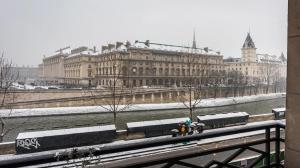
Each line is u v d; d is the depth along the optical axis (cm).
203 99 7144
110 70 9712
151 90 6412
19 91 5344
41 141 2197
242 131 340
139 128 2642
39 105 5309
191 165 315
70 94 5966
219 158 1897
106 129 2453
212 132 321
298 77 276
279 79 13338
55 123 4438
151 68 9906
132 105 5806
